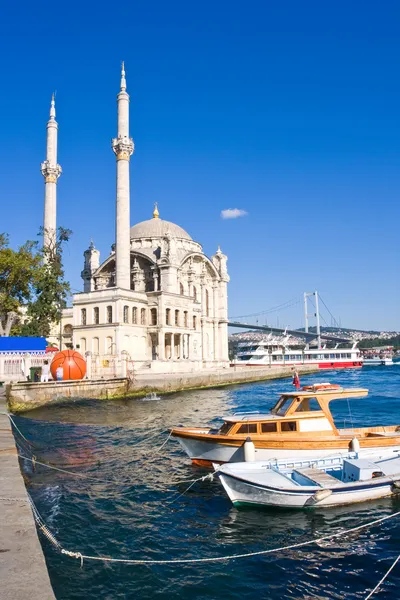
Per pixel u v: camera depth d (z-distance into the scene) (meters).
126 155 70.69
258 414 22.31
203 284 92.06
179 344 77.25
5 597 7.01
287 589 11.31
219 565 12.39
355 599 10.94
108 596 10.77
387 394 58.41
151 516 15.59
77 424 32.62
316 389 22.22
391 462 18.14
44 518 15.11
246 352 114.94
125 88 71.50
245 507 16.28
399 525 14.77
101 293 68.38
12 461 15.62
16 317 66.69
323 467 18.41
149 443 26.16
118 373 52.84
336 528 14.63
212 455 20.53
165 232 84.88
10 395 36.72
